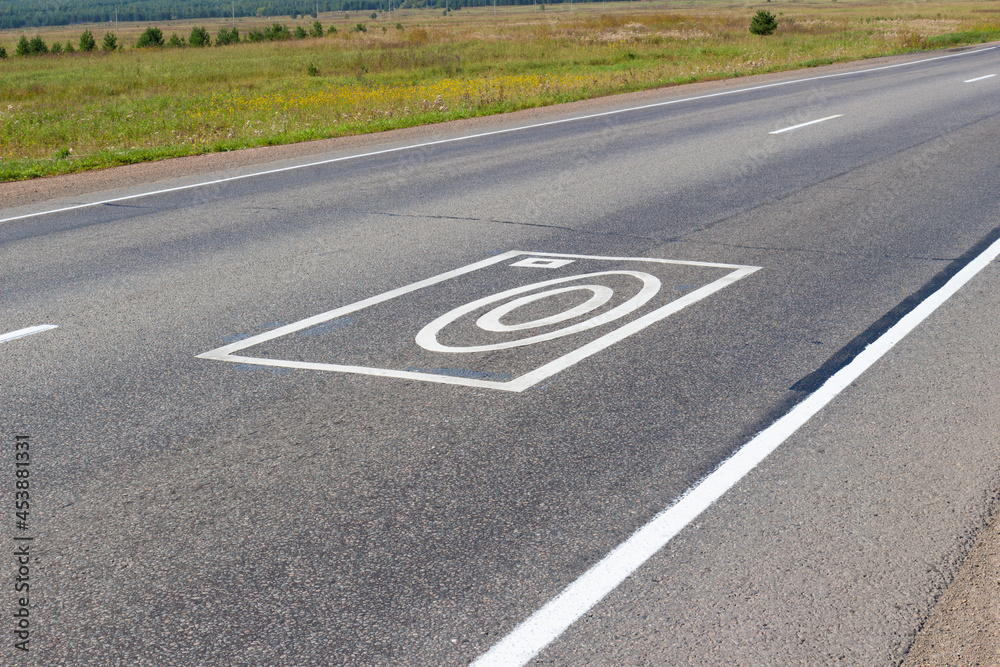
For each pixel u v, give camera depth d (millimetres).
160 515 3344
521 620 2699
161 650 2613
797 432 3896
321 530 3215
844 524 3178
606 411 4145
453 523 3240
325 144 14438
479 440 3877
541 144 13422
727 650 2539
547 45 45562
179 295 6289
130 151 13938
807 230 7613
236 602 2824
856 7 114188
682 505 3328
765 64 28844
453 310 5715
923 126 13398
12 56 57688
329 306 5898
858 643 2553
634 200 9133
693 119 15625
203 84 31797
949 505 3285
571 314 5562
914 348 4871
